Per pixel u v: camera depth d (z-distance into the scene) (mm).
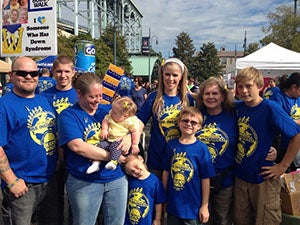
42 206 2787
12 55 5691
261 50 11055
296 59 10508
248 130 2770
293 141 2652
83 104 2496
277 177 2777
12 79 2516
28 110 2488
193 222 2840
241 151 2836
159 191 2922
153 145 3158
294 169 3682
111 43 44719
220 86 2873
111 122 2605
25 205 2527
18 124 2428
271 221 2836
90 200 2463
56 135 2693
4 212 2568
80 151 2340
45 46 5395
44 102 2664
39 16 5348
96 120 2553
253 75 2689
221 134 2859
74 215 2527
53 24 5301
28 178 2506
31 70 2467
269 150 2771
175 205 2857
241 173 2867
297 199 3041
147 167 3236
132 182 2898
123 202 2631
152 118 3180
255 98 2736
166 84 3047
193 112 2787
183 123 2816
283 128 2607
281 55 10680
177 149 2867
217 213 2977
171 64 3010
